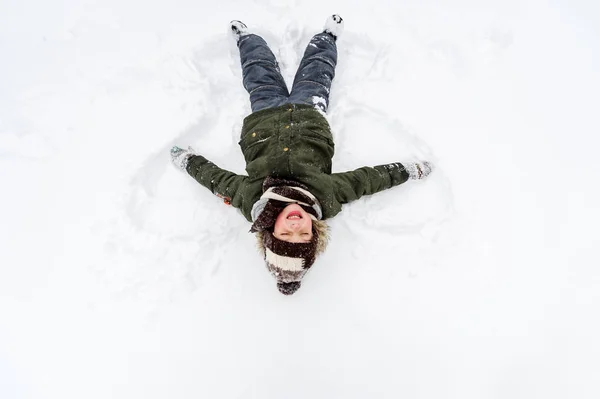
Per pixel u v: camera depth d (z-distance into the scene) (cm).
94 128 206
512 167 199
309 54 201
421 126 205
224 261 187
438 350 176
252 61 198
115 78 214
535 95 212
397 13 225
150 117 207
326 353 175
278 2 226
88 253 186
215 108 210
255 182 166
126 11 227
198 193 196
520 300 181
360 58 220
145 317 179
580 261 185
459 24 224
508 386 172
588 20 226
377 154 204
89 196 195
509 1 228
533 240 188
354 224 191
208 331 178
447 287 183
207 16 225
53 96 212
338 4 227
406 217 193
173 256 185
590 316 178
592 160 201
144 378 173
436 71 216
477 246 187
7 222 191
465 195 194
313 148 172
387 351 176
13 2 228
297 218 143
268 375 173
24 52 221
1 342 176
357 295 183
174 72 214
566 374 172
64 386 172
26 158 201
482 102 211
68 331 178
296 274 151
